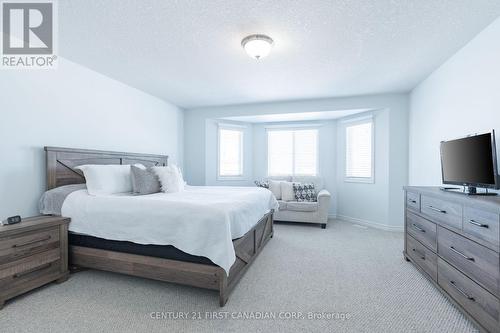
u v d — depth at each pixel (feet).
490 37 6.68
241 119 16.40
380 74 10.19
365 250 9.85
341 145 15.70
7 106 7.34
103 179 8.36
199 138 16.10
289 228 13.55
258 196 9.43
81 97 9.51
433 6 5.88
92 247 7.33
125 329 5.05
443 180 7.52
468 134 7.66
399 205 12.74
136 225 6.66
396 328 5.09
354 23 6.55
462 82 7.96
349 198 15.23
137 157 11.91
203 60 8.95
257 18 6.34
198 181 16.14
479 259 4.90
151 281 7.18
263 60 8.91
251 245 8.37
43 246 6.63
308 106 14.11
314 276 7.50
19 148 7.61
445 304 5.97
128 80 11.10
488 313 4.66
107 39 7.48
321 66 9.43
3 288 5.78
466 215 5.29
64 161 8.64
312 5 5.81
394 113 12.73
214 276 6.06
